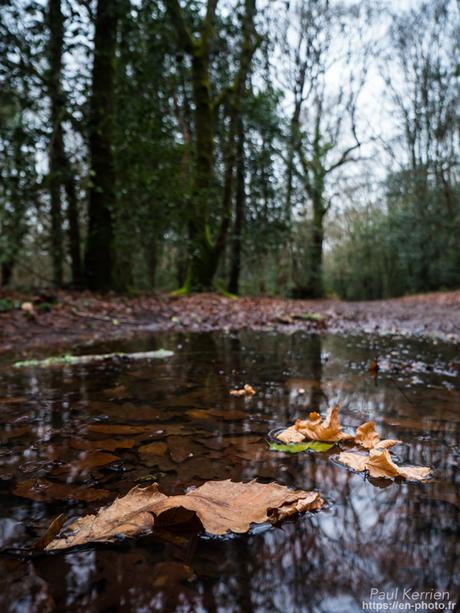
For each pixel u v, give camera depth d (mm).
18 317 5312
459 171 21266
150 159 8672
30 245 8500
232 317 7645
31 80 6168
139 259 16562
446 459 1305
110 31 8055
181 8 10672
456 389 2322
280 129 13242
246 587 707
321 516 944
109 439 1474
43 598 681
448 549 820
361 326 6820
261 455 1329
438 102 19484
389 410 1885
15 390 2240
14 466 1236
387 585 714
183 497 967
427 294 20906
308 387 2361
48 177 6551
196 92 11656
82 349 3854
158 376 2639
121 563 770
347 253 32188
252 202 14898
